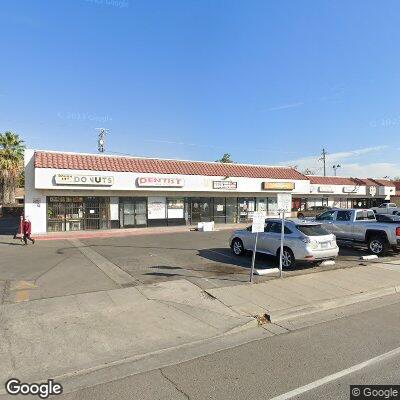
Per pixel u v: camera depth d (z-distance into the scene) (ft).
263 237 44.01
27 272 39.17
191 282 34.17
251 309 26.73
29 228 64.59
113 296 29.53
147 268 41.04
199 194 102.27
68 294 30.14
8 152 150.92
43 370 17.74
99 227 88.48
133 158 94.63
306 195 134.62
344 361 18.52
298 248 39.27
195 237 74.28
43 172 78.89
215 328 23.20
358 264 43.32
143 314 25.49
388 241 48.75
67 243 65.82
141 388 16.11
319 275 37.14
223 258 47.32
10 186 156.25
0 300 28.43
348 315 26.61
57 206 84.23
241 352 19.94
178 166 98.12
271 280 34.88
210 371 17.65
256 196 112.06
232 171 105.91
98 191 88.12
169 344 20.80
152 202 95.30
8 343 20.59
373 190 148.87
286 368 17.81
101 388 16.19
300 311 26.94
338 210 55.93
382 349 20.03
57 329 22.63
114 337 21.62
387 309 28.09
